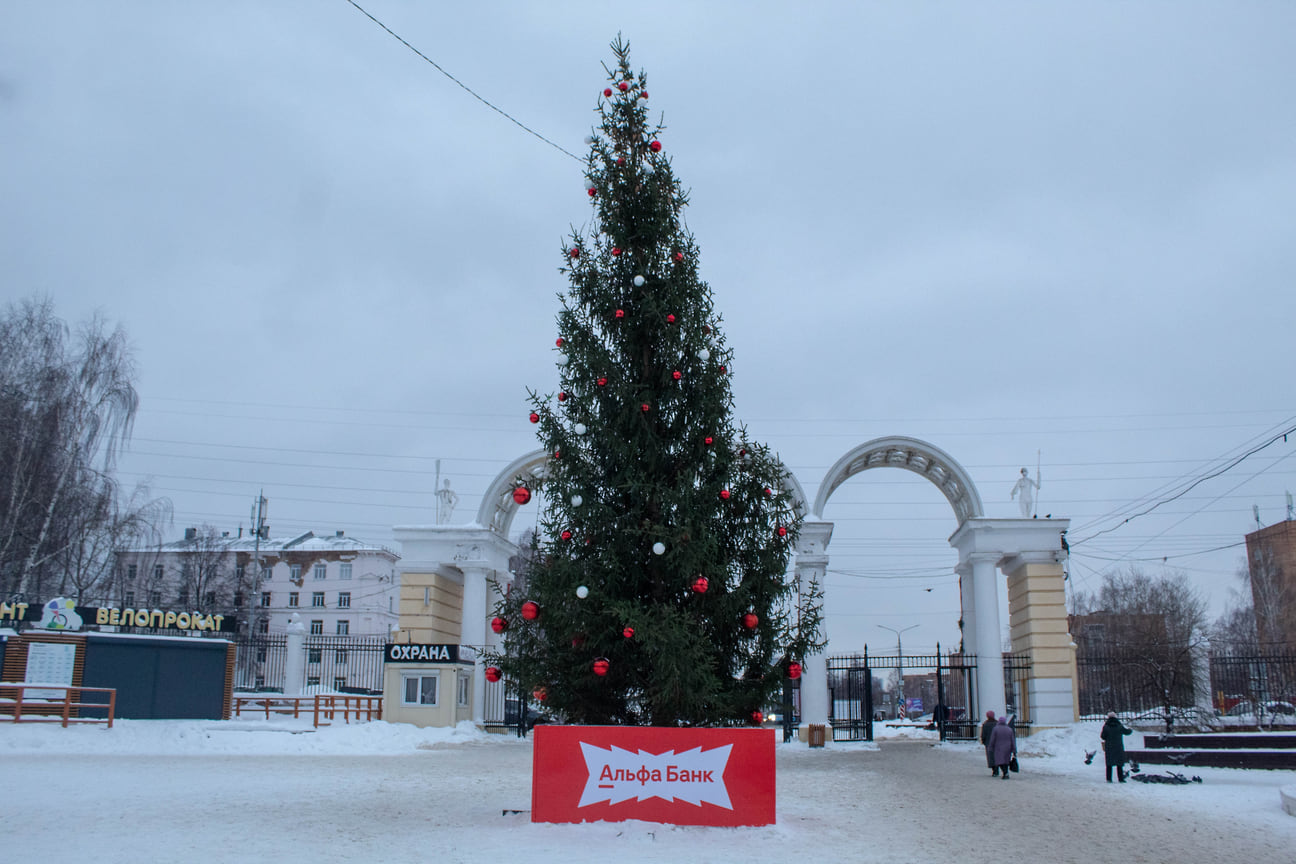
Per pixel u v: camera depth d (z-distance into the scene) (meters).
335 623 87.38
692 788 12.64
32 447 36.91
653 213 14.25
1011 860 11.38
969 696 32.56
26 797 14.67
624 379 13.76
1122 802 17.39
